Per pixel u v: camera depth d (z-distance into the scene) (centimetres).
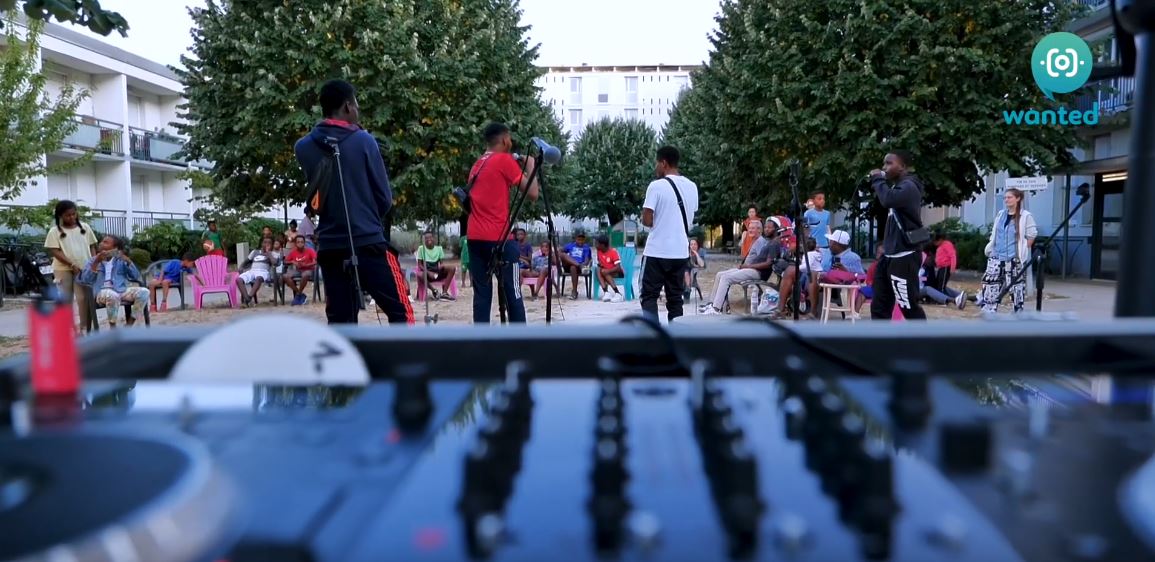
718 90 1934
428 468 59
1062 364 93
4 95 1223
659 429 68
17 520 40
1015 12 1459
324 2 1520
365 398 78
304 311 1047
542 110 2388
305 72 1547
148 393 80
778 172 1628
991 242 908
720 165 1998
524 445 65
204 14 1675
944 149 1517
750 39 1652
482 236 552
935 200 1697
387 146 1545
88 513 41
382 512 51
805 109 1542
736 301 1080
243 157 1666
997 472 56
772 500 52
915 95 1449
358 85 1528
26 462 49
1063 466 58
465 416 74
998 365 93
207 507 47
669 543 47
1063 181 1770
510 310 565
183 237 2275
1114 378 88
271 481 56
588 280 1271
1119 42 110
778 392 80
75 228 807
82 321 806
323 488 55
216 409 75
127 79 2658
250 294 1199
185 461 51
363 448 63
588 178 4350
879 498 49
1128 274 104
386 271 429
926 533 48
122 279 849
